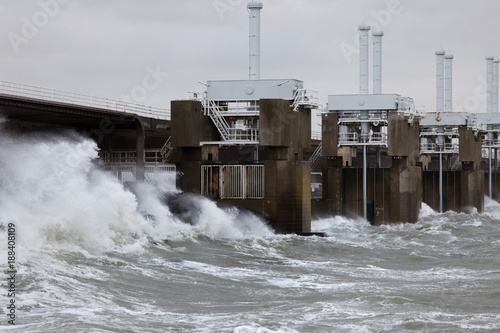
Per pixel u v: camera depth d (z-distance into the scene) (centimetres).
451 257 5809
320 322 3162
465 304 3700
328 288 4147
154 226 5919
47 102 6234
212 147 7512
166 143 8231
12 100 5897
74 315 3027
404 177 9175
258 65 7875
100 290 3591
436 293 3978
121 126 7588
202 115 7350
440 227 8462
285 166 6994
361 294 3919
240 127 7875
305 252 5853
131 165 7619
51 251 4222
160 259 4694
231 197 7119
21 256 3972
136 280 3947
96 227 4744
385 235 7669
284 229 6975
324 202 9100
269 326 3045
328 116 8969
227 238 6269
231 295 3844
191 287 3966
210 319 3173
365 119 8956
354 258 5716
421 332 3023
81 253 4322
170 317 3183
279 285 4206
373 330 3011
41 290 3388
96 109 6819
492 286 4234
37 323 2864
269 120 6931
